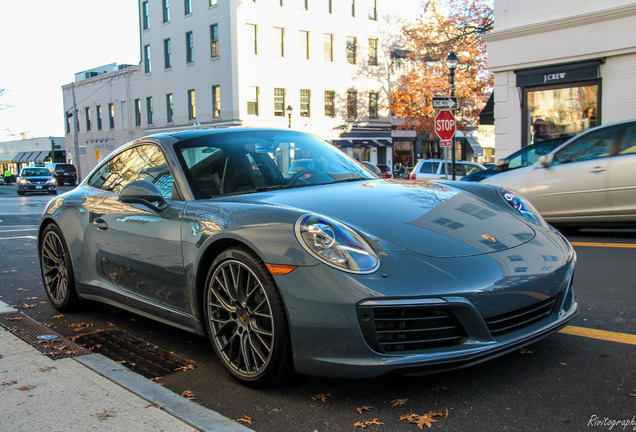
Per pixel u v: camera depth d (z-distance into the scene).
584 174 6.84
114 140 44.22
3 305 4.05
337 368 2.26
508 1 13.66
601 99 12.45
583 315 3.47
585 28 12.40
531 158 8.62
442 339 2.29
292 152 3.66
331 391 2.50
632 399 2.28
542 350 2.88
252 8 32.12
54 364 2.76
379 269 2.30
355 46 36.75
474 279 2.34
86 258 3.80
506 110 14.05
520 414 2.20
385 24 38.00
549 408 2.24
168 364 2.97
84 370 2.67
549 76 13.03
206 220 2.81
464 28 28.58
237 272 2.62
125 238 3.37
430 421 2.17
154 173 3.43
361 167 3.86
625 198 6.56
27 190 29.70
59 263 4.16
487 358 2.31
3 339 3.18
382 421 2.20
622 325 3.23
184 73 35.56
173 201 3.15
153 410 2.22
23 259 6.59
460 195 3.21
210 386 2.64
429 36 30.05
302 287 2.30
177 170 3.26
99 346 3.28
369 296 2.21
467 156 42.00
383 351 2.25
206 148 3.44
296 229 2.43
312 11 34.56
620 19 11.88
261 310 2.51
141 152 3.69
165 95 37.53
